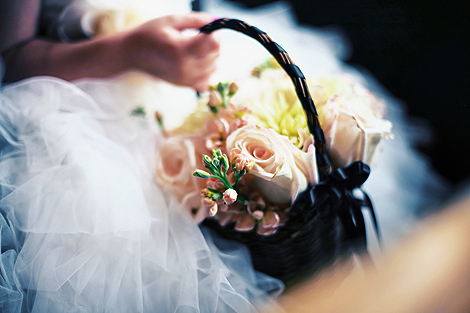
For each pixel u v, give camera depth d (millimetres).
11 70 499
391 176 510
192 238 375
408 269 307
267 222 351
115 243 362
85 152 383
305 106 344
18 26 511
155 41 433
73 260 356
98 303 355
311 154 341
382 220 459
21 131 417
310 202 339
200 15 458
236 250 390
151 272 374
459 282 287
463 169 529
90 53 465
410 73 641
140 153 417
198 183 370
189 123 403
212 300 367
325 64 603
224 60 492
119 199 362
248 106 376
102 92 456
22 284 363
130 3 520
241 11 677
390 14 716
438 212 341
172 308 369
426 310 282
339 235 374
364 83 602
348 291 330
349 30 717
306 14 750
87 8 514
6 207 372
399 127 567
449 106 593
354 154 365
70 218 359
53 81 434
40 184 374
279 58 349
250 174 355
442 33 671
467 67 625
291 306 359
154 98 472
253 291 378
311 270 370
